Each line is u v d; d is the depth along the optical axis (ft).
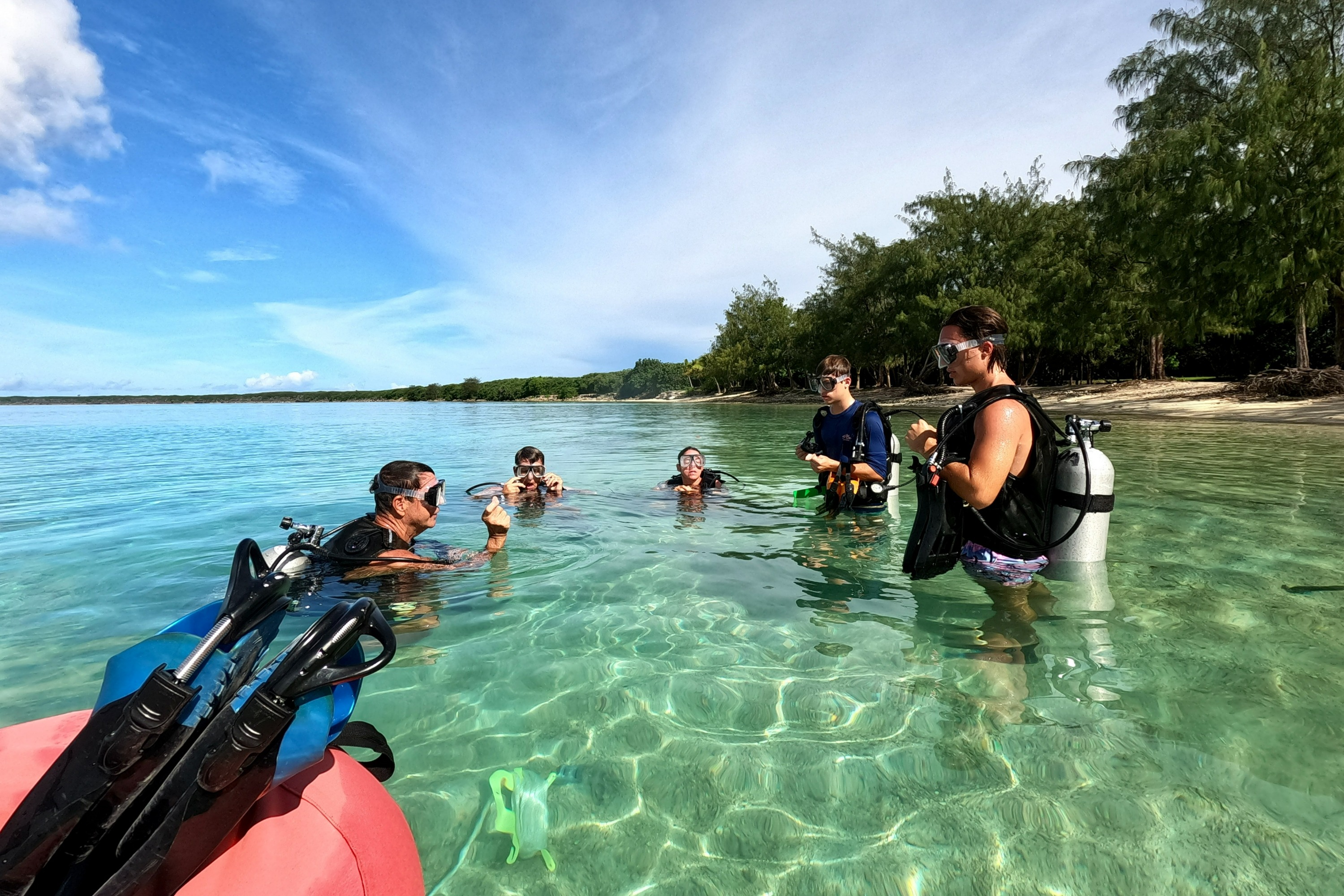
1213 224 53.16
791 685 7.05
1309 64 49.14
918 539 9.98
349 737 4.53
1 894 3.01
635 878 4.47
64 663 7.60
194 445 40.19
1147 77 65.00
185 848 3.21
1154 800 5.06
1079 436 10.19
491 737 6.11
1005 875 4.42
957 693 6.80
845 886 4.36
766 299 162.30
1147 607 9.11
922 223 94.84
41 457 32.30
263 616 3.82
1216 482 19.16
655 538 13.92
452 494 20.36
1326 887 4.17
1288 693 6.63
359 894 3.54
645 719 6.39
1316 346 86.17
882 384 120.57
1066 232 79.15
